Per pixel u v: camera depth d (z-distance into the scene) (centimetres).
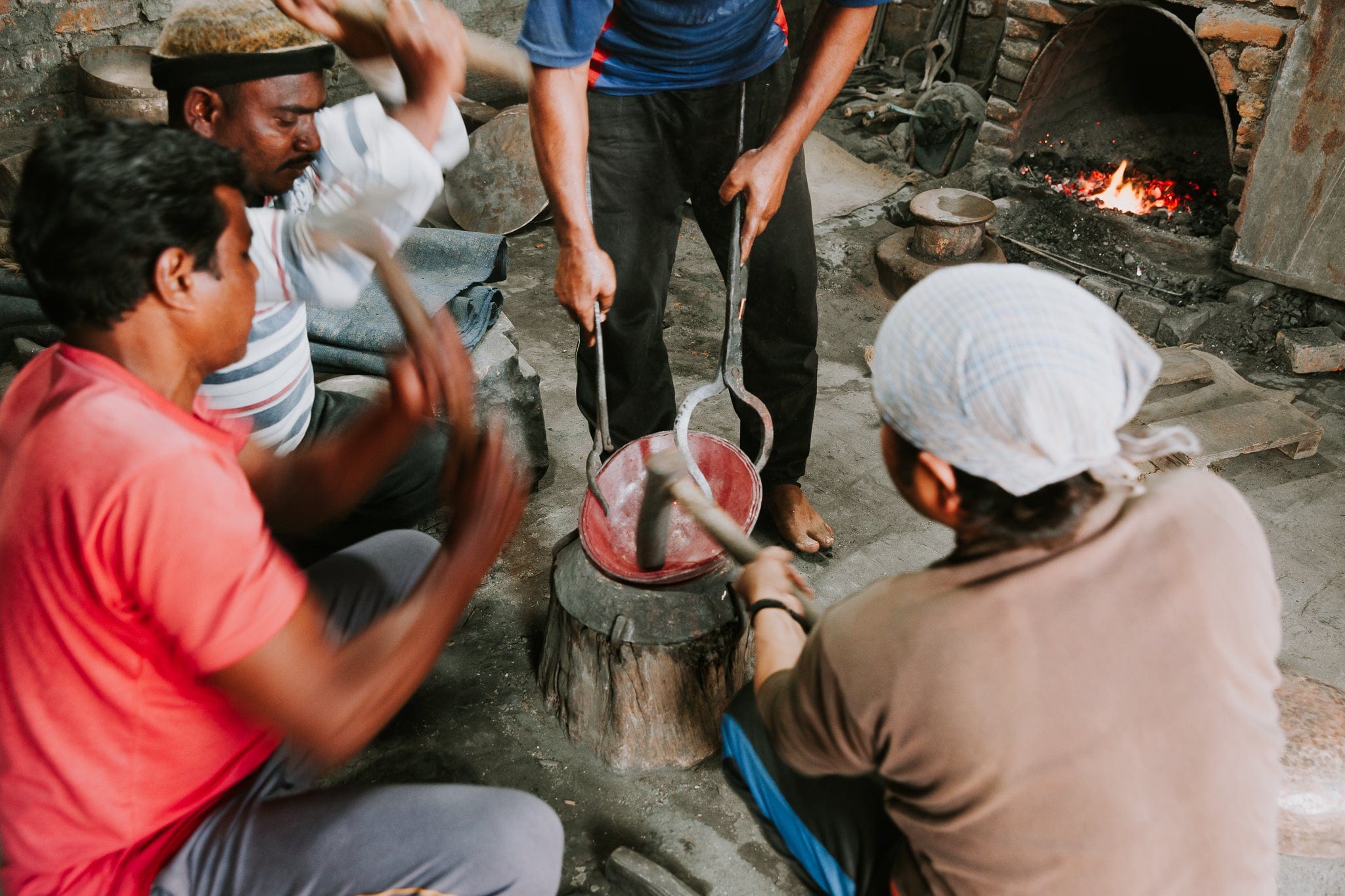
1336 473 308
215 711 130
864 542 285
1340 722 200
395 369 165
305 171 193
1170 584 104
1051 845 105
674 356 373
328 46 179
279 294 171
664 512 187
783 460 283
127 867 132
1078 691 101
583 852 205
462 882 141
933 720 103
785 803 154
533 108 208
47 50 416
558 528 289
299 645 119
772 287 256
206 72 168
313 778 151
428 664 133
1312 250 361
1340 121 337
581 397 272
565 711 225
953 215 382
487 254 289
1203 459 294
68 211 108
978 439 98
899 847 137
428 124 182
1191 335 375
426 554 188
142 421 113
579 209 211
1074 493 104
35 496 111
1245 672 107
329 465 171
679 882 193
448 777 219
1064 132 463
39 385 117
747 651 222
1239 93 362
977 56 533
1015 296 99
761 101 239
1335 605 261
